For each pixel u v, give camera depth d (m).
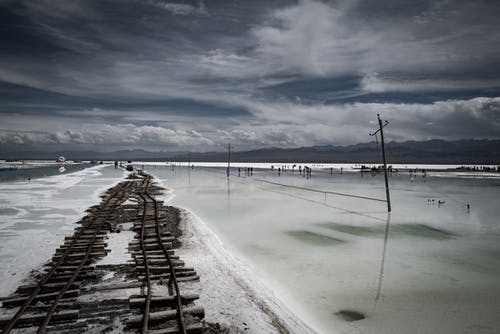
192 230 16.09
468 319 7.70
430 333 7.05
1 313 7.24
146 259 10.55
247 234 15.92
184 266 10.53
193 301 8.02
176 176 67.50
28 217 19.12
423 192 36.34
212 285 9.15
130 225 17.14
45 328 6.52
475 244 14.38
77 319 7.00
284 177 64.62
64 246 12.37
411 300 8.73
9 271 10.01
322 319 7.64
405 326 7.36
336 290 9.30
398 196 32.31
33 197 28.48
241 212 22.22
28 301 7.45
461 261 12.03
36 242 13.55
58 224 17.19
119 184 42.59
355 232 16.55
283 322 7.38
